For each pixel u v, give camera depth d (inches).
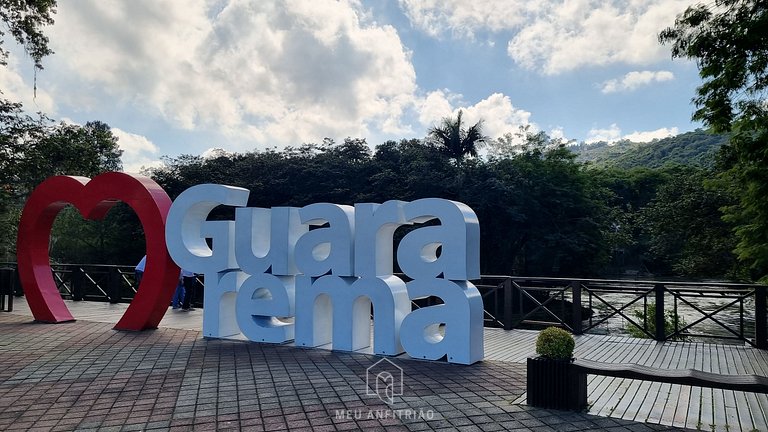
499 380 212.5
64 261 1243.2
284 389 197.8
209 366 235.5
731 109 303.7
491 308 463.8
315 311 278.1
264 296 303.0
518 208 982.4
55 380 211.5
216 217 1023.0
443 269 243.4
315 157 1096.2
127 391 195.8
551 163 1040.8
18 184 657.6
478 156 1063.6
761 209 323.3
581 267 1071.0
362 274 265.0
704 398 188.2
